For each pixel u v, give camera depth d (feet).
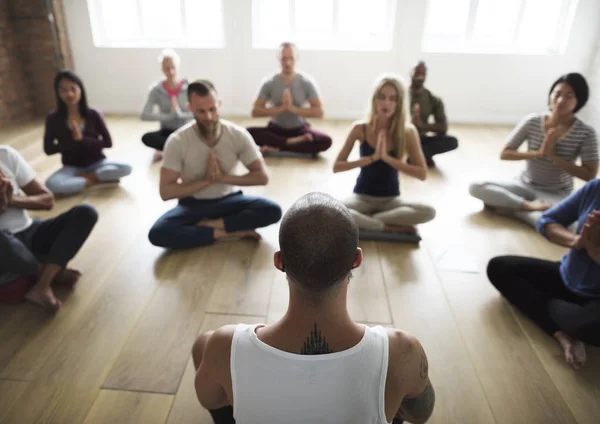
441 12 16.25
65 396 5.22
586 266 5.90
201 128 7.75
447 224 9.36
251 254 8.11
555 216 6.33
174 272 7.55
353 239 2.63
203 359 2.93
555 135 8.88
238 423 2.81
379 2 16.24
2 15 14.93
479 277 7.61
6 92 15.43
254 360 2.68
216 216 8.37
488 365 5.79
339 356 2.63
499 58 16.02
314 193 2.82
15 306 6.66
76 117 10.45
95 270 7.55
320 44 16.71
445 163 12.86
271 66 16.56
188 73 16.78
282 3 16.33
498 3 16.05
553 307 6.12
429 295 7.11
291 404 2.67
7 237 6.30
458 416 5.08
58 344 5.96
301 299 2.70
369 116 8.43
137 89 16.99
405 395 3.09
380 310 6.75
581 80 8.38
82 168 10.75
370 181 8.69
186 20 16.55
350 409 2.68
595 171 8.75
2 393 5.24
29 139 14.11
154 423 4.93
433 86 16.60
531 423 5.02
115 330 6.23
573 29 15.46
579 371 5.72
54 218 6.90
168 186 7.88
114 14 16.67
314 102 12.75
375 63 16.37
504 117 16.87
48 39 15.64
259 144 13.04
